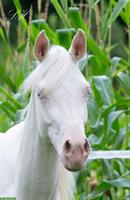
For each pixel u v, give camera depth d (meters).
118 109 8.93
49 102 5.82
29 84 6.05
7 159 6.66
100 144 8.37
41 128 6.03
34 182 6.35
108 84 8.76
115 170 9.35
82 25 8.75
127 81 8.86
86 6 10.61
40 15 9.57
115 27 18.61
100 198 8.81
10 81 9.42
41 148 6.23
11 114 9.05
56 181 6.41
